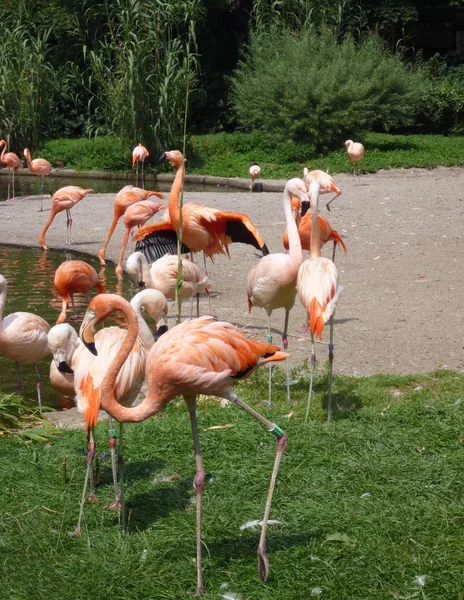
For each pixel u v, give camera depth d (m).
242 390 6.17
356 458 4.76
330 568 3.63
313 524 4.04
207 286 7.82
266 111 22.23
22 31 24.05
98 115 24.98
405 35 28.34
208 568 3.70
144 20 20.73
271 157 21.61
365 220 13.20
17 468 4.70
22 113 22.42
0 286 5.95
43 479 4.60
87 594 3.50
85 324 3.80
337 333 7.46
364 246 11.25
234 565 3.72
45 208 15.43
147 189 18.55
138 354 4.41
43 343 6.01
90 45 27.12
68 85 26.53
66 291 8.01
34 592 3.53
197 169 20.80
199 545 3.53
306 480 4.52
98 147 22.64
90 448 4.12
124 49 20.97
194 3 20.06
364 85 21.64
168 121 20.98
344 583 3.52
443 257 10.45
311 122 21.41
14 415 5.67
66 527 4.11
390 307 8.27
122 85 20.77
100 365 4.26
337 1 24.67
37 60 22.70
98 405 4.01
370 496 4.31
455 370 6.39
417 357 6.73
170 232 8.60
